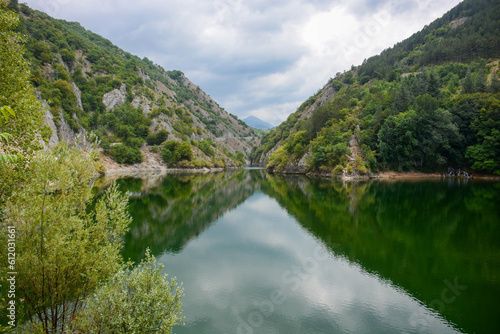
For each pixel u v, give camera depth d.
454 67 128.25
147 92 178.62
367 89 143.38
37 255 8.43
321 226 30.33
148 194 50.94
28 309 8.59
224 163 177.88
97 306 8.82
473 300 14.94
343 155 84.69
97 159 10.52
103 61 173.38
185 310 13.97
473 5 195.62
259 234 28.06
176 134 150.62
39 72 92.88
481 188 54.03
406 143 79.00
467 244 23.47
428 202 41.41
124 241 25.03
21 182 8.95
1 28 10.05
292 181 80.88
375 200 44.09
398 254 21.50
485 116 71.69
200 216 36.84
